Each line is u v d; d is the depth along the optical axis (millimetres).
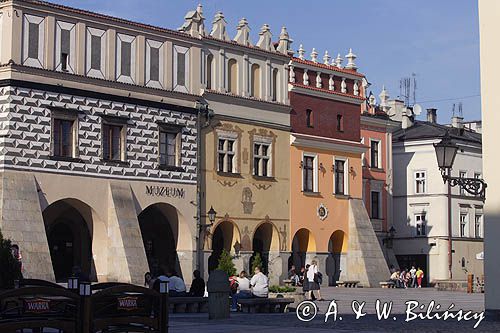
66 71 51062
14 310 17594
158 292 19781
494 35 30625
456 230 83750
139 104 54812
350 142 69188
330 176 67500
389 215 81000
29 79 49250
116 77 53812
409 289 67500
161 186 55594
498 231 30031
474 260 85688
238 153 60625
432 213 83375
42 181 49312
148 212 58875
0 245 28922
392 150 85875
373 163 79938
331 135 67875
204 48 59156
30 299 17703
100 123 52625
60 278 54250
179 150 56969
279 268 62625
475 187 29078
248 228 60781
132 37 54906
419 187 84312
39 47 50000
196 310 37375
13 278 28703
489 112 30500
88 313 18234
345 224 68500
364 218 69188
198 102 58219
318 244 65938
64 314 18078
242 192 60625
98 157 52281
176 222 57125
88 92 51969
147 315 19547
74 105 51312
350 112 69875
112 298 18844
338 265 68688
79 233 55250
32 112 49281
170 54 57000
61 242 54656
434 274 82812
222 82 60094
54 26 50781
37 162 49219
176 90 57156
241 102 61062
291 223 64000
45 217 53156
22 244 46656
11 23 48781
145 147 54938
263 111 62688
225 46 60438
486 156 30438
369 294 55875
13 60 48656
